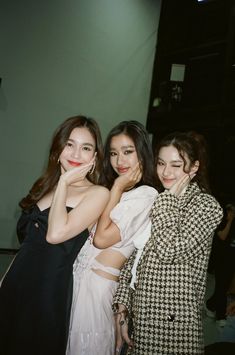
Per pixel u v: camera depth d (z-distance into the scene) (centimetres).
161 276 151
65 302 149
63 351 147
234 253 408
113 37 705
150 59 744
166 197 154
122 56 716
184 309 147
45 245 152
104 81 700
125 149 180
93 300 160
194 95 677
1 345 147
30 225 160
